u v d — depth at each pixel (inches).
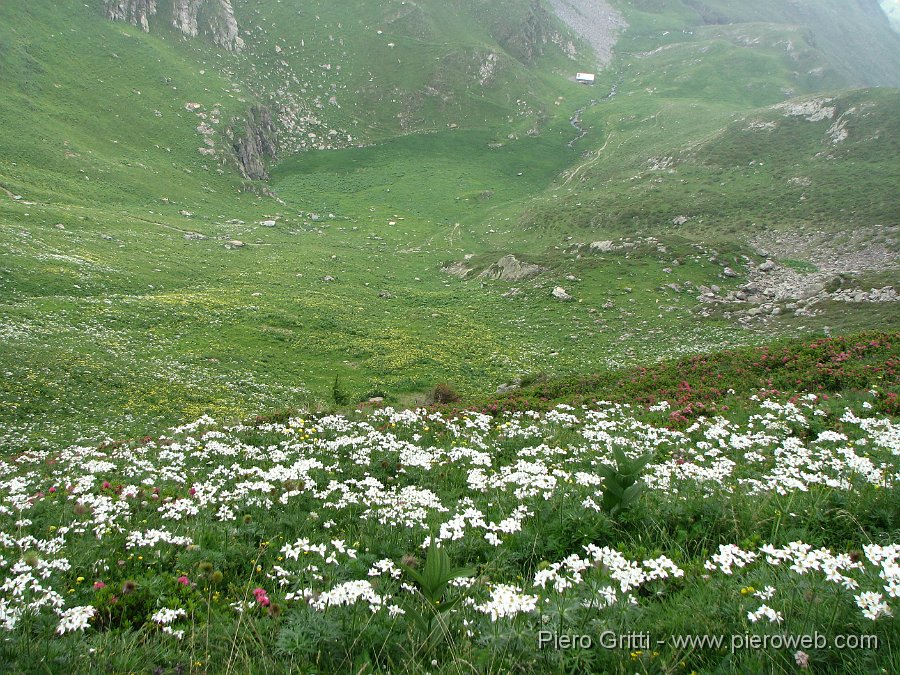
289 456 497.0
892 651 161.6
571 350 2268.7
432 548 192.1
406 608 201.2
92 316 2021.4
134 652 192.1
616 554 227.6
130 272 2719.0
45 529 326.0
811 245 3705.7
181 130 5541.3
